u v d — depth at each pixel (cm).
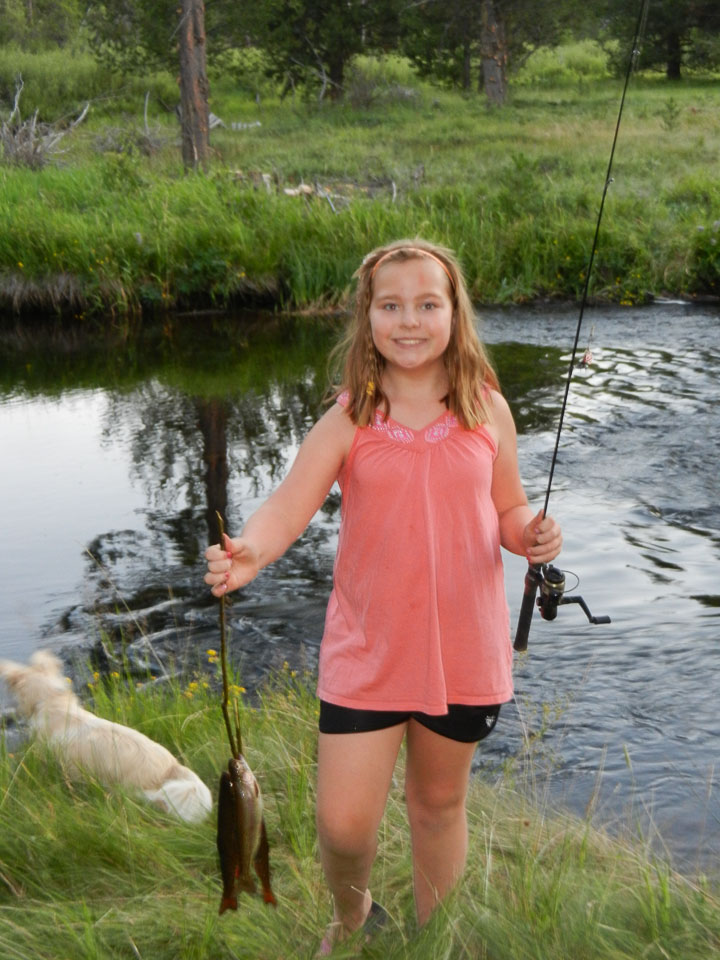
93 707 454
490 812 351
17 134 2153
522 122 2755
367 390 255
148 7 2894
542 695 458
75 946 268
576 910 269
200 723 418
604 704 448
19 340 1263
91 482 793
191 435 897
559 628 527
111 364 1143
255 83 3381
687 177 1830
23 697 401
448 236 1445
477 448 256
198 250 1410
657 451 795
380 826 335
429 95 3325
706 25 3719
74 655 536
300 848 319
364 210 1507
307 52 3172
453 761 262
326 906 289
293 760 372
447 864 273
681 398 929
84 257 1384
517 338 1184
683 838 353
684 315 1287
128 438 894
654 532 652
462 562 253
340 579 260
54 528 709
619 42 3866
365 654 253
